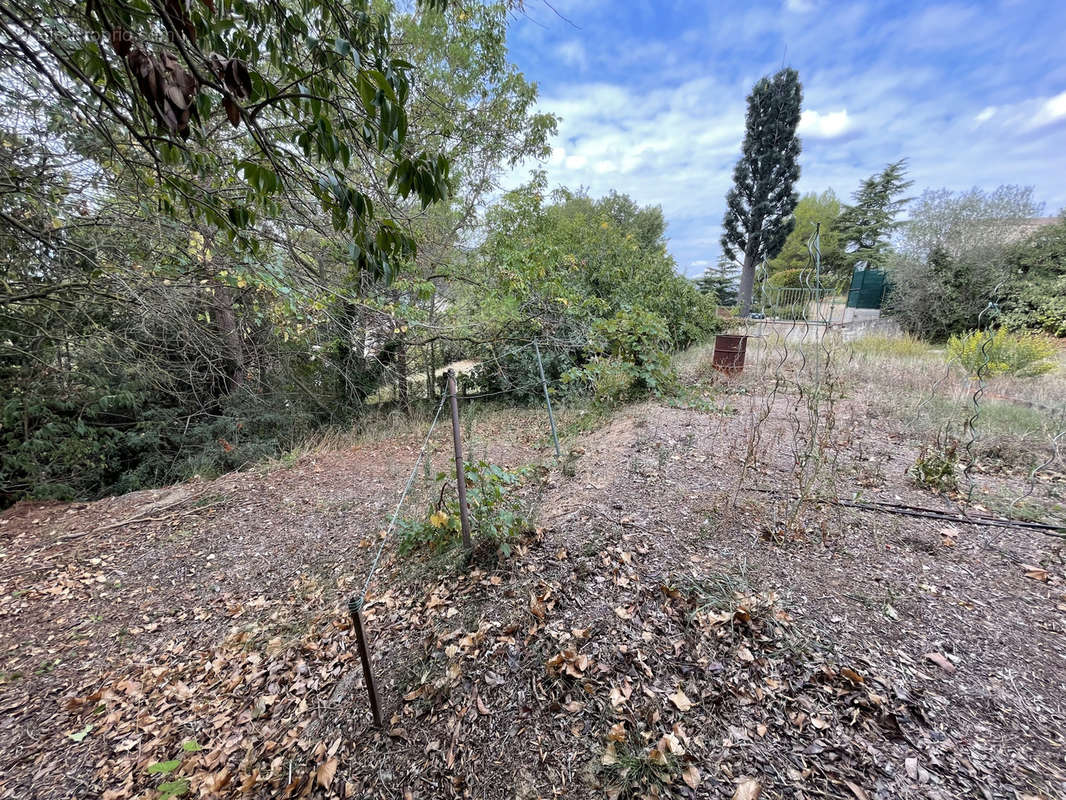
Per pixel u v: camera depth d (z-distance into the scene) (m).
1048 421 4.04
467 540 2.74
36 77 2.77
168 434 6.67
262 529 4.32
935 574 2.21
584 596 2.24
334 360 7.73
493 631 2.17
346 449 6.61
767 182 20.31
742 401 5.67
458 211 7.73
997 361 5.74
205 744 2.06
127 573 3.72
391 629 2.46
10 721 2.38
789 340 8.36
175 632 3.02
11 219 3.28
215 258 4.23
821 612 1.96
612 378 6.01
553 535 2.80
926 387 5.41
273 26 1.56
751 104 20.25
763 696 1.62
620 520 2.85
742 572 2.26
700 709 1.62
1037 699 1.52
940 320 10.09
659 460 3.75
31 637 3.04
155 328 5.66
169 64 1.06
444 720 1.82
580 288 8.15
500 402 8.09
